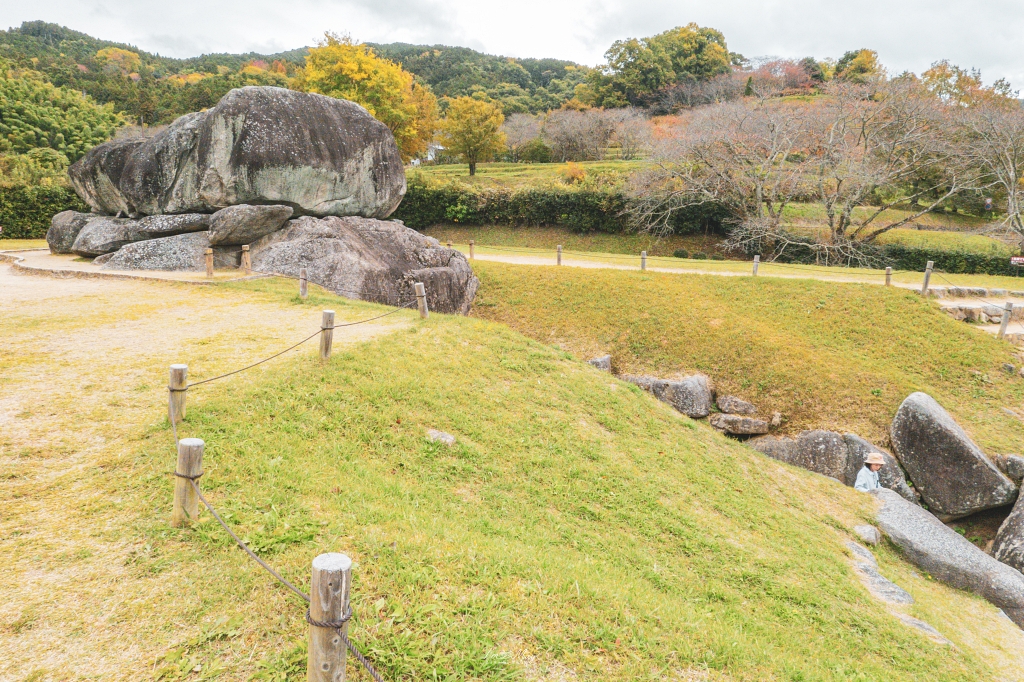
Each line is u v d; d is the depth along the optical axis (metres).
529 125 71.50
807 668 5.68
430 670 4.14
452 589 5.11
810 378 17.09
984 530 14.20
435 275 20.91
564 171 52.69
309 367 9.62
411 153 54.03
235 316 13.11
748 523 9.22
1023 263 27.23
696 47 82.88
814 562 8.48
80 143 47.50
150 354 10.05
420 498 7.11
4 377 8.54
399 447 8.24
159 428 7.11
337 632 3.31
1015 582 9.82
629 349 19.48
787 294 21.67
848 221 36.50
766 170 36.62
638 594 6.05
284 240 18.72
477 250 33.69
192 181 18.53
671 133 44.72
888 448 15.30
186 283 15.91
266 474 6.50
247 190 18.45
